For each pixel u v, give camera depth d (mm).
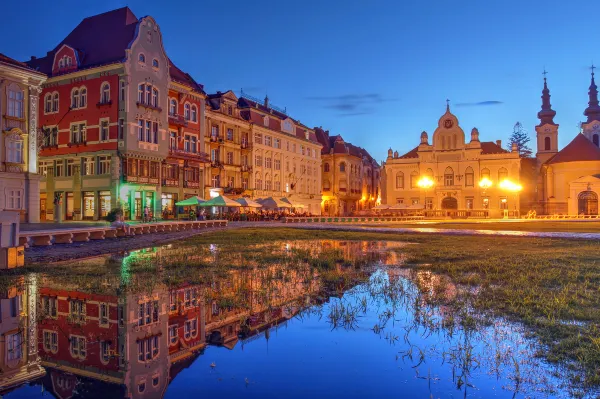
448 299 10875
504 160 85125
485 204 86125
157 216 48781
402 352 7371
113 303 10664
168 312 9906
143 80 46750
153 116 48000
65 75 47875
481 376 6363
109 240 27609
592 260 17375
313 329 8688
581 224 51562
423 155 90812
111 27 49625
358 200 104750
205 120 58812
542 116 92312
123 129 44625
